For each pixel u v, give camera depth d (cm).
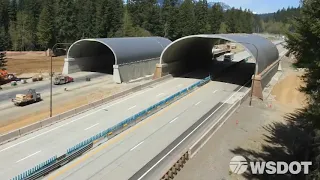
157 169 2572
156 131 3400
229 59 9488
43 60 9312
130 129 3431
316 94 2467
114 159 2723
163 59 6288
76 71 7125
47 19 11094
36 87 5600
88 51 7344
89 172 2494
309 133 3562
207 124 3684
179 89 5375
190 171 2636
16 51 11512
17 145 2917
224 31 17788
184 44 6588
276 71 8069
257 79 5194
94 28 11750
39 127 3344
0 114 4028
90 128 3409
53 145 2952
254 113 4384
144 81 6431
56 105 4494
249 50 5509
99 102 4262
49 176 2409
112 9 11806
